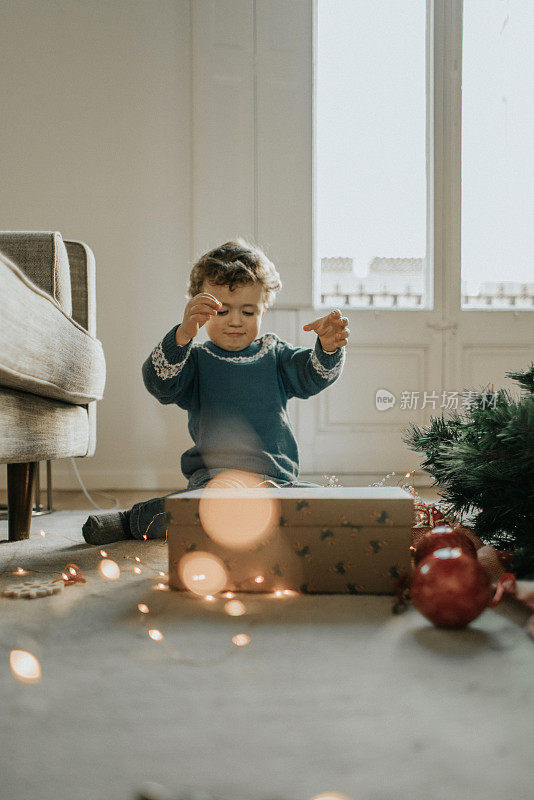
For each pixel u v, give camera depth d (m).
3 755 0.41
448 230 2.56
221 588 0.82
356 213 2.62
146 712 0.48
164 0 2.47
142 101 2.48
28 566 1.00
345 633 0.65
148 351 2.50
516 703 0.49
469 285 2.62
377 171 2.61
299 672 0.55
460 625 0.65
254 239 2.48
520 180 2.63
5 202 2.46
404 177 2.62
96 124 2.47
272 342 1.38
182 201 2.51
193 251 2.48
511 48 2.61
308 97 2.50
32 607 0.75
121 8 2.47
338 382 2.51
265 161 2.49
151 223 2.49
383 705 0.48
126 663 0.57
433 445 1.13
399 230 2.62
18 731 0.45
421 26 2.61
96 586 0.86
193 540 0.82
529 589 0.69
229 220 2.48
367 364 2.53
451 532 0.85
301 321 2.51
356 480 2.51
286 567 0.81
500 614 0.71
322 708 0.48
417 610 0.68
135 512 1.23
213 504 0.82
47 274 1.27
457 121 2.55
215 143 2.47
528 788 0.37
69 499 2.15
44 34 2.45
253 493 0.87
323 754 0.41
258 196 2.49
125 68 2.47
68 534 1.34
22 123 2.45
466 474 0.97
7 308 0.92
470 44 2.60
